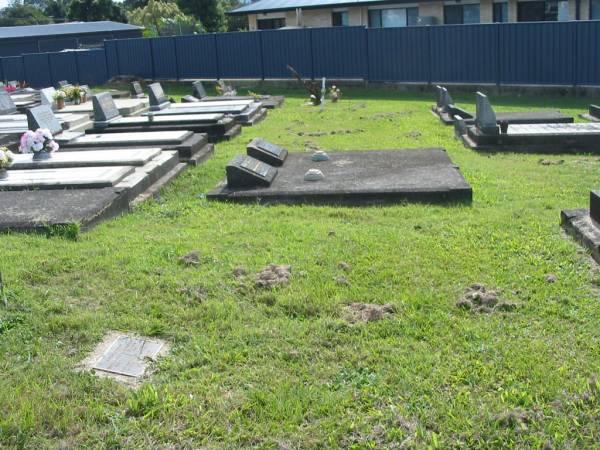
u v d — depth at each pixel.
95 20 56.78
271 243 6.37
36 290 5.18
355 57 22.28
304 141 12.99
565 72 19.28
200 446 3.46
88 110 17.45
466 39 20.36
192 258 5.86
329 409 3.70
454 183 8.12
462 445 3.41
